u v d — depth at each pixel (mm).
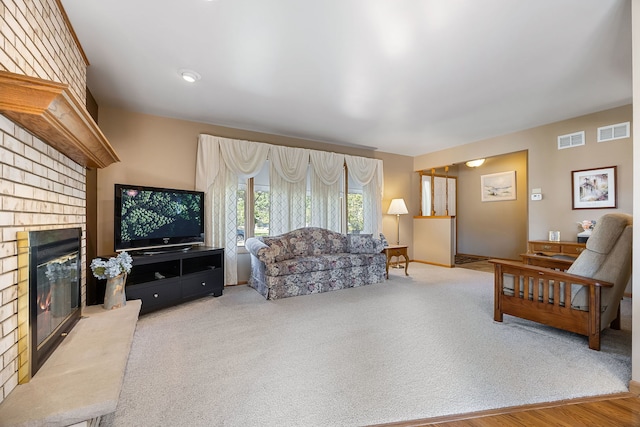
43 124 1245
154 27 2033
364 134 4727
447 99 3318
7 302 1169
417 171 6480
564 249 3811
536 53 2393
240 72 2676
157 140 3756
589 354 2043
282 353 2082
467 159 5355
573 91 3141
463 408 1465
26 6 1369
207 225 3957
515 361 1945
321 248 4453
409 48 2307
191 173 3977
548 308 2344
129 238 3025
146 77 2760
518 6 1850
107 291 2244
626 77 2824
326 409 1465
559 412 1438
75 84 2146
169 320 2754
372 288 4016
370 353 2078
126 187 3018
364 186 5656
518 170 6375
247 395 1585
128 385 1677
